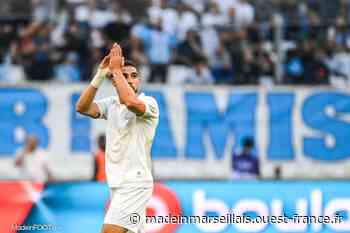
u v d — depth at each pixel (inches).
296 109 2126.0
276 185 1505.9
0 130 2052.2
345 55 2213.3
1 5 2203.5
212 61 2198.6
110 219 1028.5
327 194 1507.1
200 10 2285.9
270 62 2186.3
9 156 2046.0
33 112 2069.4
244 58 2193.7
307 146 2127.2
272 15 2287.2
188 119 2096.5
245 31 2201.0
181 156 2087.8
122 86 1005.2
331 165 2132.1
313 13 2287.2
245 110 2112.5
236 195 1494.8
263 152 2111.2
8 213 1449.3
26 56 2172.7
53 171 2059.5
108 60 1054.4
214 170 2090.3
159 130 2085.4
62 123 2074.3
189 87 2101.4
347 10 2287.2
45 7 2220.7
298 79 2182.6
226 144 2100.1
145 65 2165.4
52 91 2080.5
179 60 2186.3
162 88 2096.5
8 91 2068.2
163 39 2186.3
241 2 2316.7
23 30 2181.3
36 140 2055.9
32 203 1457.9
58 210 1464.1
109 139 1042.1
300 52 2187.5
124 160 1031.6
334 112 2138.3
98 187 1476.4
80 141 2071.9
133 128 1034.1
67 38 2176.4
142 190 1030.4
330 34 2212.1
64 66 2165.4
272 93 2119.8
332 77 2204.7
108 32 2178.9
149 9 2257.6
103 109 1066.7
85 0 2234.3
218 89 2108.8
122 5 2249.0
